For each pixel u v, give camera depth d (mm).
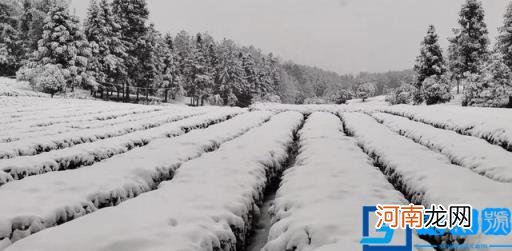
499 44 33406
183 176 7020
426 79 35844
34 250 3664
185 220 4562
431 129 12633
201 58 60406
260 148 9758
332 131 13602
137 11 44625
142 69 46094
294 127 16359
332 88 137250
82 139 11914
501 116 14195
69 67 36812
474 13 36750
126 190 6215
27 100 28094
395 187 7090
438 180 5945
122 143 10789
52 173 6816
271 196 7859
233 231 4914
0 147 9398
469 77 32875
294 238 4227
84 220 4500
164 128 14367
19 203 5066
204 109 28094
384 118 19062
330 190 5797
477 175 6336
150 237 3975
